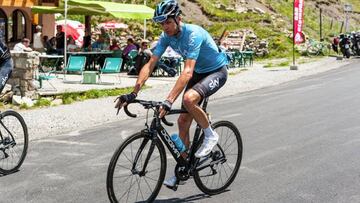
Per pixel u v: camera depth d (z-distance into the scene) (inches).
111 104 492.7
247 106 485.4
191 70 199.3
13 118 267.6
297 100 522.0
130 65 793.6
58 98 516.7
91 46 863.1
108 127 384.8
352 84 660.1
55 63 727.1
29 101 481.4
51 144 326.0
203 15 1384.1
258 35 1307.8
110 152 305.1
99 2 791.1
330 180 246.2
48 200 219.3
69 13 826.8
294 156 291.6
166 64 771.4
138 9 805.2
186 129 214.2
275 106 482.3
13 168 263.0
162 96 551.5
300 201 217.6
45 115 426.3
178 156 209.0
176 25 200.5
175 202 216.2
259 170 264.1
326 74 829.2
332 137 339.9
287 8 1654.8
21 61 496.4
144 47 763.4
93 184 241.9
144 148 199.9
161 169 207.6
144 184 213.3
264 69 930.7
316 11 1883.6
